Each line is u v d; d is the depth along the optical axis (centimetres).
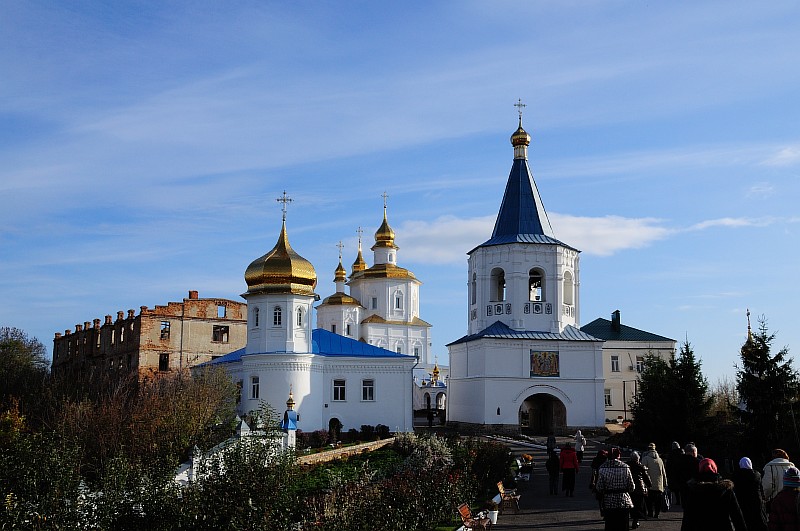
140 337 8694
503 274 7569
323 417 6253
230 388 5797
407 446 4847
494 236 7644
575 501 3281
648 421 5175
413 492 2578
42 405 5909
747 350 4638
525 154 7838
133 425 3894
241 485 2080
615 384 9100
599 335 9300
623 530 2144
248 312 6306
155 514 2056
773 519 1717
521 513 2969
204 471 2258
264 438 2436
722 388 8306
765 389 4550
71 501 2067
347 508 2181
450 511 2745
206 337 9031
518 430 6969
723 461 4606
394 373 6462
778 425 4506
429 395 10281
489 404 6975
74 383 6869
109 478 2214
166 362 8794
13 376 8300
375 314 10338
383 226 10594
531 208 7625
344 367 6372
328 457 4766
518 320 7225
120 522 2048
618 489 2162
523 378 7056
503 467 3997
